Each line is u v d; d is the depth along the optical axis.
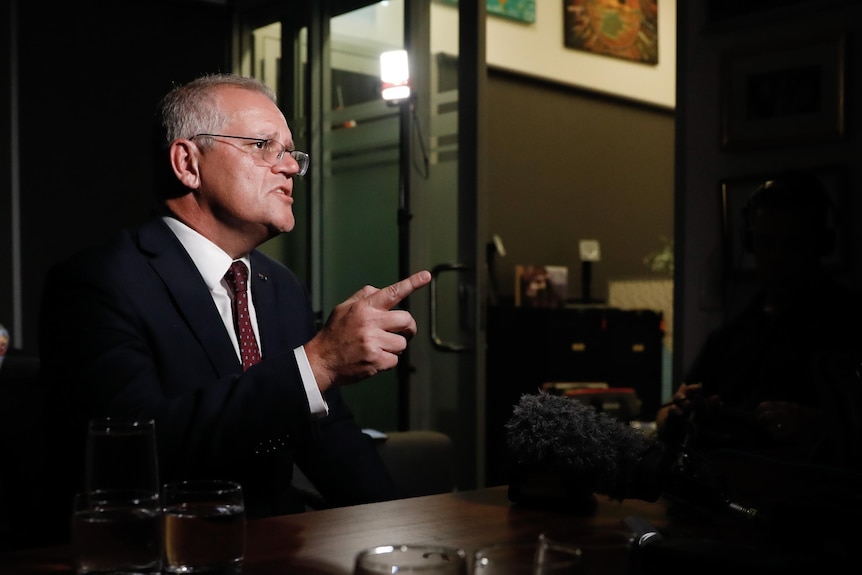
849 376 1.45
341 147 4.16
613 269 6.16
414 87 3.71
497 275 5.50
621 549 0.58
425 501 1.32
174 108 1.77
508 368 4.87
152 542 0.85
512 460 1.29
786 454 1.76
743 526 1.14
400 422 3.62
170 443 1.44
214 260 1.75
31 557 1.01
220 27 4.93
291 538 1.08
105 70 4.76
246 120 1.76
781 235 2.40
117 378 1.53
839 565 0.82
